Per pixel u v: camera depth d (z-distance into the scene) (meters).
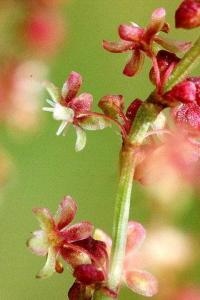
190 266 0.09
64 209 0.06
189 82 0.06
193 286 0.09
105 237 0.06
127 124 0.06
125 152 0.06
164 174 0.06
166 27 0.06
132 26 0.06
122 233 0.06
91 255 0.06
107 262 0.06
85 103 0.06
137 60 0.06
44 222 0.06
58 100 0.06
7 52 0.09
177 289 0.09
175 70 0.06
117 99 0.06
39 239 0.06
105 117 0.06
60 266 0.06
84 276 0.06
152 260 0.09
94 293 0.06
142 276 0.06
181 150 0.06
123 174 0.06
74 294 0.06
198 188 0.09
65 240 0.06
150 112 0.06
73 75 0.06
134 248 0.06
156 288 0.06
